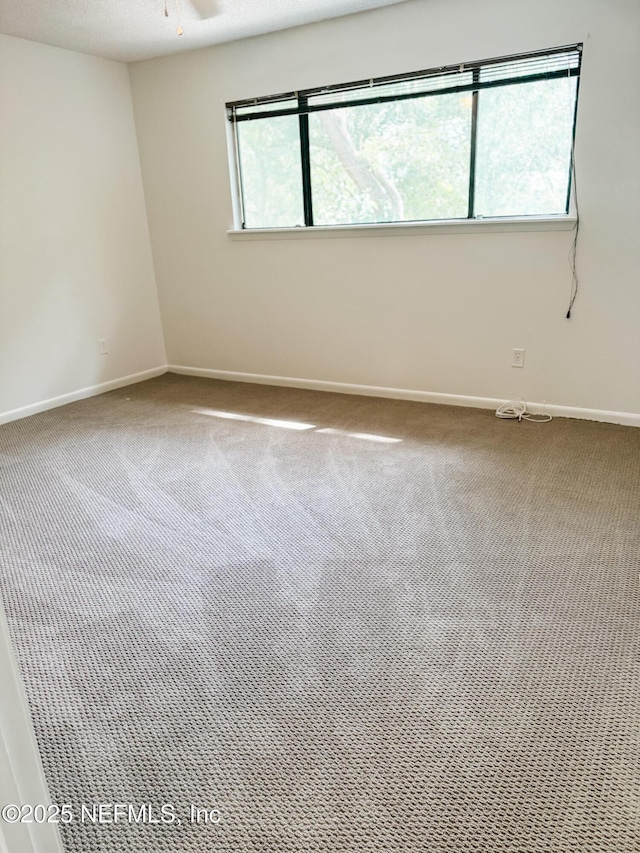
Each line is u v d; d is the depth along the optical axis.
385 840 1.18
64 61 3.85
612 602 1.86
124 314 4.53
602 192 3.04
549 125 3.11
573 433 3.22
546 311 3.36
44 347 4.01
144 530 2.41
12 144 3.64
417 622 1.81
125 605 1.95
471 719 1.46
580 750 1.36
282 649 1.72
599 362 3.30
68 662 1.70
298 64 3.65
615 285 3.14
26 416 3.93
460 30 3.16
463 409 3.70
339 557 2.17
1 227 3.66
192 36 3.64
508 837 1.18
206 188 4.25
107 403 4.15
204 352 4.73
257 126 3.96
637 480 2.64
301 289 4.11
